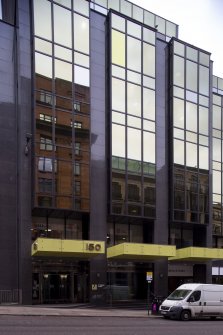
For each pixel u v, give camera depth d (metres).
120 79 37.28
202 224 40.94
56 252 30.47
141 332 17.55
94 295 33.66
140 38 39.09
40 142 32.09
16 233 30.86
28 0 33.50
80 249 30.92
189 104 41.62
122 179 36.09
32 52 32.62
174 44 41.41
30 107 32.38
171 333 17.69
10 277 30.02
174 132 40.12
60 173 32.69
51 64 33.28
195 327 21.22
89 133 34.69
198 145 41.69
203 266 41.59
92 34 36.94
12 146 31.66
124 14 40.34
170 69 41.09
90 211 34.34
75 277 33.84
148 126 38.56
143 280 37.25
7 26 32.91
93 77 36.34
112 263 35.62
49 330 16.75
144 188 37.38
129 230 38.41
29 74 32.66
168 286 39.56
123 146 36.66
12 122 31.94
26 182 31.58
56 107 33.16
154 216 37.62
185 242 42.19
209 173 42.09
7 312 23.92
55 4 34.09
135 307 33.59
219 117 47.31
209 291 27.67
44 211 32.59
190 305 26.70
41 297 31.77
